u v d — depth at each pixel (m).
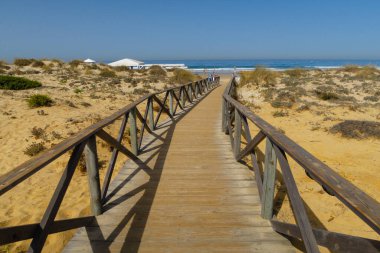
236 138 4.85
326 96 14.05
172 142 6.12
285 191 4.36
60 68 28.31
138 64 37.19
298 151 1.92
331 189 1.40
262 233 2.76
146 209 3.23
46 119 8.32
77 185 4.73
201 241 2.65
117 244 2.61
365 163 5.86
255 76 19.98
